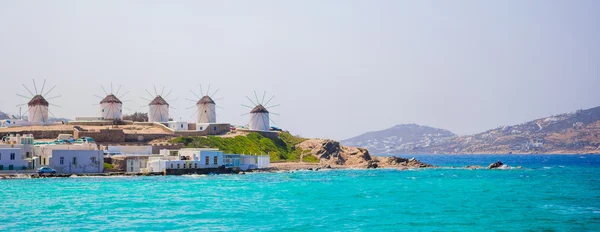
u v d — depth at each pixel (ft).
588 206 328.70
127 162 556.92
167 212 305.12
